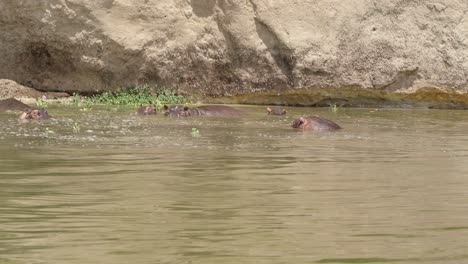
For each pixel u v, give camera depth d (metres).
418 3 74.31
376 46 73.31
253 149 37.56
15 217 21.25
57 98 72.75
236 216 21.42
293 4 74.00
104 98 71.62
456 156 35.56
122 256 17.12
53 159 33.22
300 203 23.28
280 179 28.03
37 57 75.81
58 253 17.42
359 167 31.50
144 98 72.62
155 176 28.58
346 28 73.56
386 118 59.12
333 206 22.84
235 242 18.44
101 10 74.38
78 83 75.81
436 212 21.98
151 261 16.67
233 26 74.00
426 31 73.81
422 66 73.12
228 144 39.72
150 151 36.31
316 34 73.44
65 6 74.19
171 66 74.81
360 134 46.22
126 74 75.06
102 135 43.59
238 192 25.23
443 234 19.28
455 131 48.78
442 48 73.38
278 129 48.59
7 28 75.50
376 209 22.39
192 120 54.62
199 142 40.53
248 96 74.38
